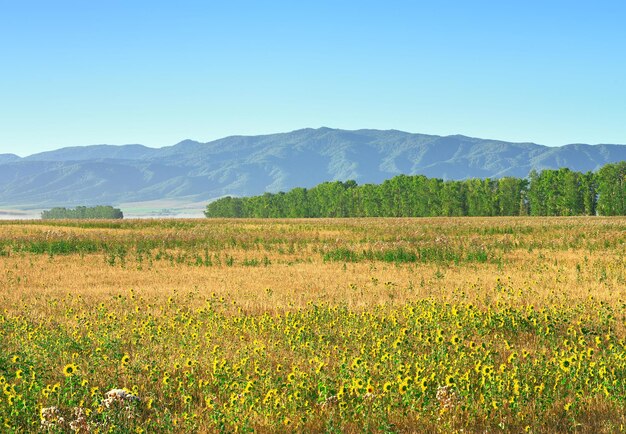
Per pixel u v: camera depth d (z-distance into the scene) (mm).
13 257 38500
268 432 9516
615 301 20141
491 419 9852
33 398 10289
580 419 9836
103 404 10086
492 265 31531
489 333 16219
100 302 21281
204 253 40156
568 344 14195
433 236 49875
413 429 9508
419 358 12945
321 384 10375
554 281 25000
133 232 55906
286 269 31297
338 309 18578
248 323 16766
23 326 16312
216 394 11391
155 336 15406
